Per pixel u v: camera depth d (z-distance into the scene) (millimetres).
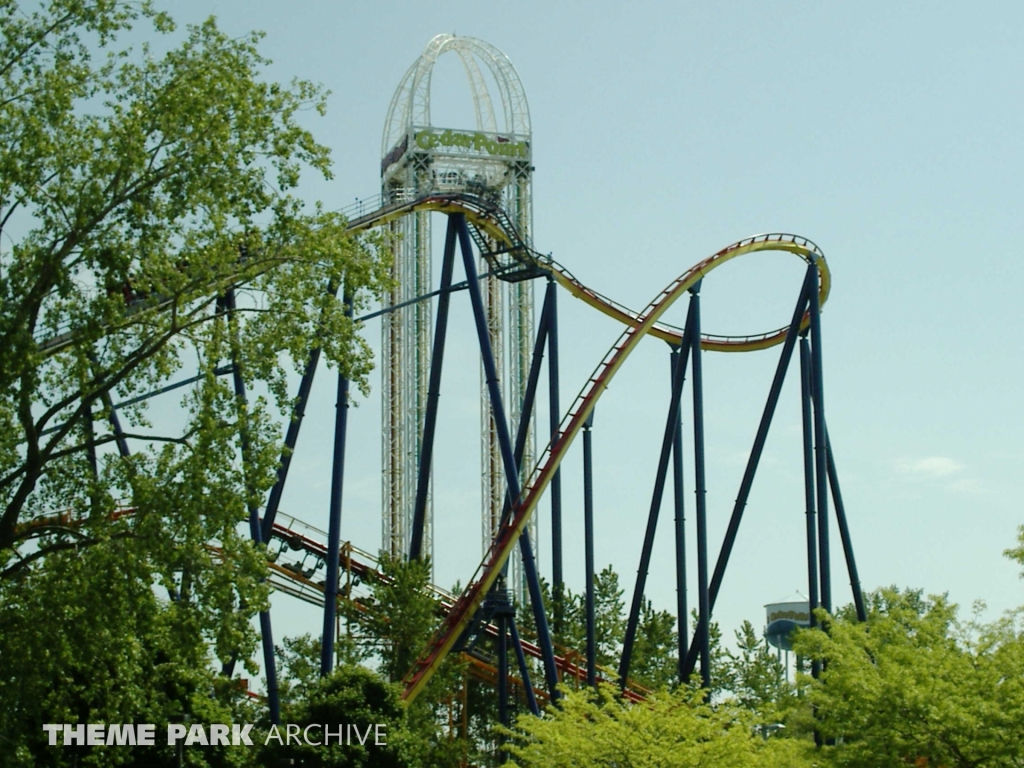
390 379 97688
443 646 55188
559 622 74438
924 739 33094
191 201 32812
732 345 73500
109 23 33219
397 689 50531
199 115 32562
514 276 65188
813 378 64688
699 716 38281
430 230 97688
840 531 68625
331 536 53688
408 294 96812
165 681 40188
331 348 34969
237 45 34469
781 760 35219
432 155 95250
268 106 34281
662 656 81625
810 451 64812
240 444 33812
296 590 63875
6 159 31125
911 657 35125
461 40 97688
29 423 32000
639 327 62000
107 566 31156
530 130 97875
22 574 32844
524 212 96688
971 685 33281
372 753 47750
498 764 63969
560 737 35094
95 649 31641
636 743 34312
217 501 32156
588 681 62625
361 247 35812
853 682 34188
